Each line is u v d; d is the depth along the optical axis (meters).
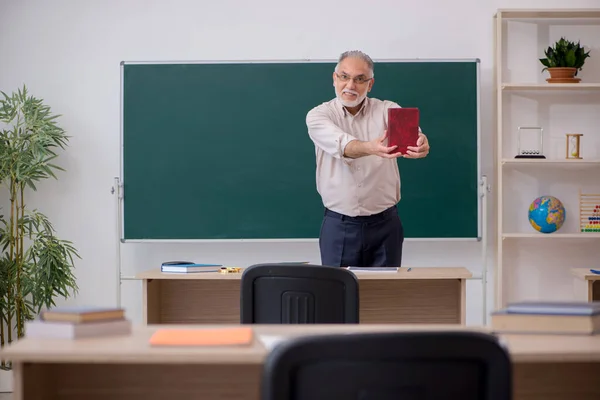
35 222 5.06
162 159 5.01
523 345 1.88
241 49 5.09
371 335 1.44
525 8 5.02
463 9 5.08
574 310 2.03
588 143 5.10
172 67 5.00
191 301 4.19
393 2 5.08
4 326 5.02
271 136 5.01
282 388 1.42
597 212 5.09
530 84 4.84
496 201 5.10
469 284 5.15
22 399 1.83
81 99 5.11
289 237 5.02
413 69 5.00
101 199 5.11
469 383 1.47
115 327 2.00
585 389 2.14
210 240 5.02
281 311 2.83
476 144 4.99
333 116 3.97
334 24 5.08
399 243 4.04
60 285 4.80
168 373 2.11
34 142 4.79
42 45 5.10
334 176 3.94
